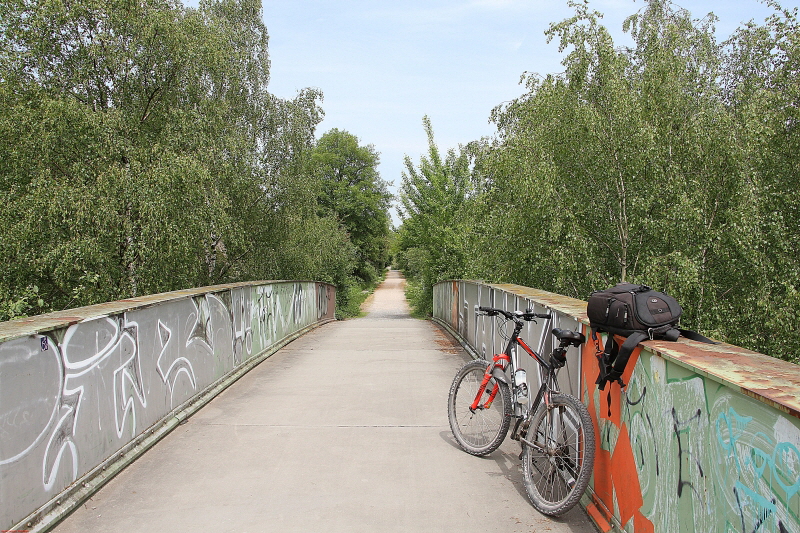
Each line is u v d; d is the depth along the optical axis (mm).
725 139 8375
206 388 6887
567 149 9422
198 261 13891
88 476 4008
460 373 5152
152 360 5301
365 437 5312
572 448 3732
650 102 8977
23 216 10914
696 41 9891
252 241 17297
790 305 8266
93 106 12281
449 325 16188
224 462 4664
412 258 34312
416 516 3680
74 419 3865
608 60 9000
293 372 8602
